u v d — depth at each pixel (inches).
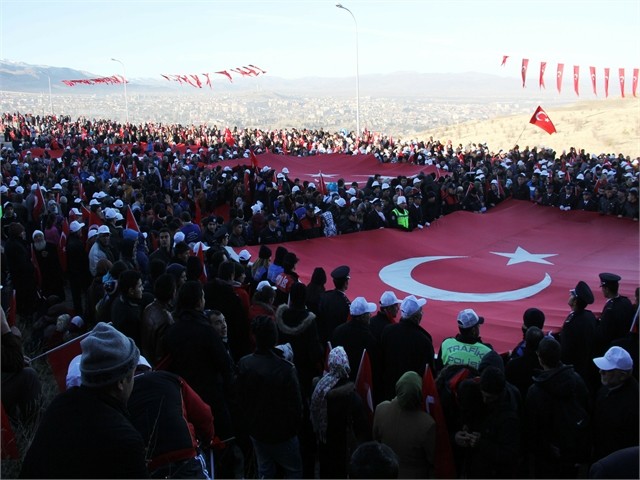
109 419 143.9
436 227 671.8
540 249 621.3
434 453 229.1
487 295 478.6
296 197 700.0
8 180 935.0
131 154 1279.5
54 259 510.9
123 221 619.8
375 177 919.7
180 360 248.1
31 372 254.2
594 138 2370.8
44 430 143.1
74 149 1457.9
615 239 644.7
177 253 394.3
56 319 394.3
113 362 146.6
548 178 864.9
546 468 237.1
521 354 277.7
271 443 242.1
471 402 224.4
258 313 326.0
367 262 558.3
